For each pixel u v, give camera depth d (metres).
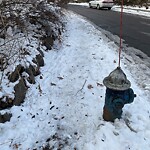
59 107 2.25
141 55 3.98
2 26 3.03
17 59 2.63
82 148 1.68
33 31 3.64
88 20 7.59
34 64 2.83
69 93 2.51
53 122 2.04
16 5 3.62
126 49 4.31
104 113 1.93
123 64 3.42
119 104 1.79
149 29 6.14
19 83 2.35
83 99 2.35
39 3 3.91
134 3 12.44
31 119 2.11
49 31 4.02
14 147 1.79
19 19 3.37
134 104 2.28
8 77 2.35
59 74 2.98
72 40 4.58
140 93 2.57
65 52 3.82
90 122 1.96
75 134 1.85
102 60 3.44
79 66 3.22
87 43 4.39
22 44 2.97
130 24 6.84
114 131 1.83
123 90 1.73
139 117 2.07
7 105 2.17
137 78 3.02
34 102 2.36
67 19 6.92
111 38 5.12
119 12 10.05
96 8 11.84
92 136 1.79
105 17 8.36
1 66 2.48
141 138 1.81
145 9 10.74
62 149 1.71
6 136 1.90
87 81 2.75
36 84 2.69
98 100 2.32
